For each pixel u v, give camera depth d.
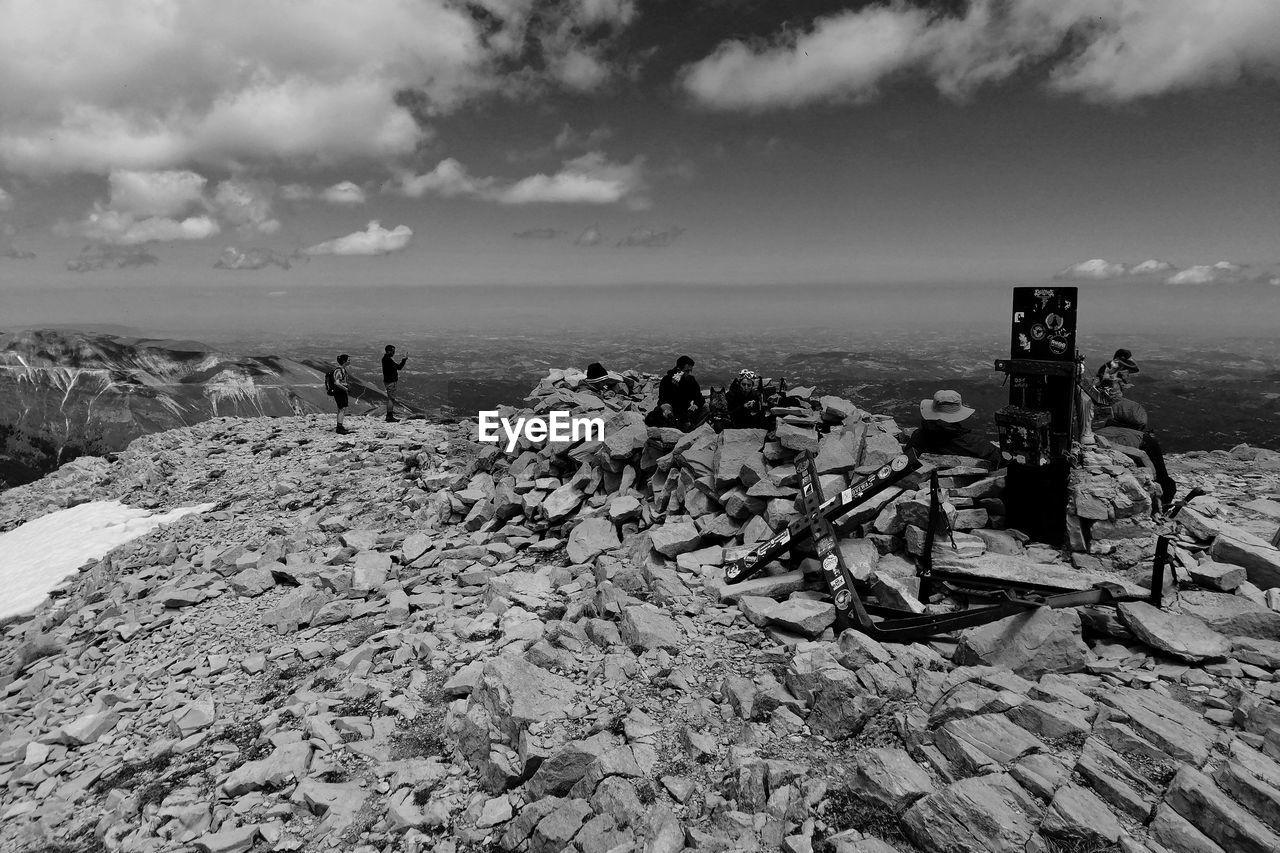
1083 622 7.10
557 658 7.38
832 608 7.57
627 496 12.19
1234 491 11.75
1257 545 7.91
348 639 9.39
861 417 12.66
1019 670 6.42
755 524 9.62
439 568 11.46
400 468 18.14
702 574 9.14
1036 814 4.52
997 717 5.36
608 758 5.53
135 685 9.44
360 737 6.86
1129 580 7.68
